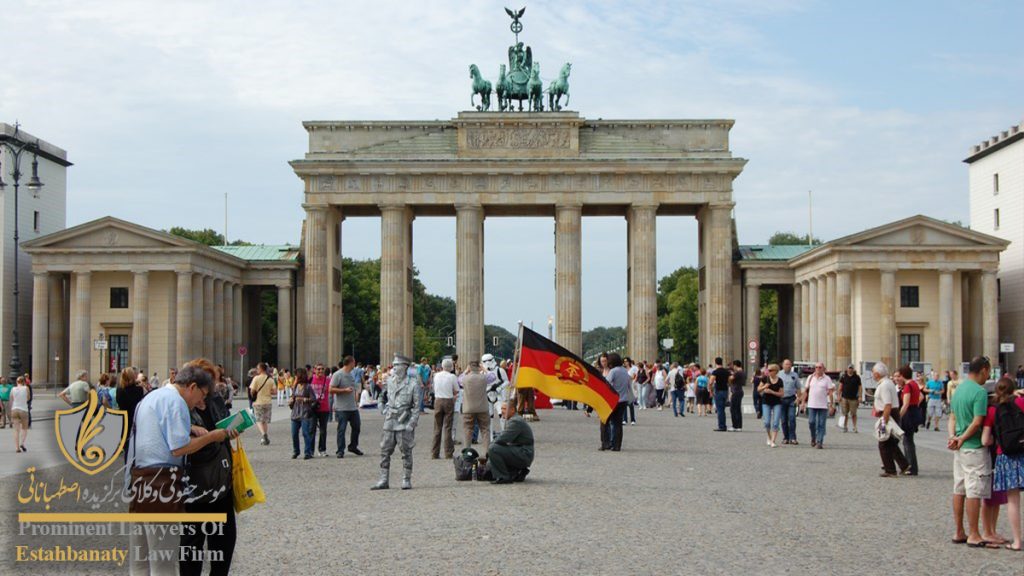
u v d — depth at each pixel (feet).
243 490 71.61
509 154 483.10
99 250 456.45
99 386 156.76
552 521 104.17
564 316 477.36
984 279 435.94
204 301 476.13
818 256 459.32
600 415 169.37
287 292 511.40
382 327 478.59
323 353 479.41
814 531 99.04
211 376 71.41
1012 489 92.43
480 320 483.51
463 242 479.41
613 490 128.36
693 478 141.49
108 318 469.16
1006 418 93.15
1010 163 505.25
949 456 180.86
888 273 435.94
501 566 82.43
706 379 313.53
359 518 106.83
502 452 136.26
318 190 481.05
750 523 103.14
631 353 494.18
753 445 199.11
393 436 131.64
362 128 488.02
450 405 173.37
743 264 506.07
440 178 481.05
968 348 456.45
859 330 443.32
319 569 81.46
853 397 235.40
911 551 90.27
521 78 493.77
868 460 169.58
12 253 482.69
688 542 92.58
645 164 477.77
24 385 197.06
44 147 509.76
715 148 486.38
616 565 82.79
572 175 480.64
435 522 103.91
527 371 162.50
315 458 176.96
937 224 435.12
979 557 88.28
